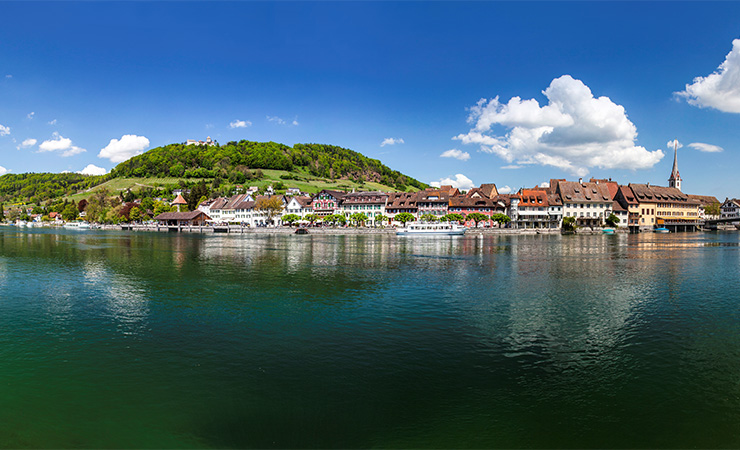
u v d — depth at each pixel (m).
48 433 14.99
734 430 15.07
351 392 17.78
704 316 29.42
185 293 37.31
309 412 16.20
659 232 164.75
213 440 14.52
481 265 55.41
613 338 24.62
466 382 18.72
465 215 162.25
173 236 137.88
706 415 16.06
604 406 16.70
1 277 46.31
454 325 27.20
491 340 24.28
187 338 24.75
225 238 125.69
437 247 86.25
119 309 31.58
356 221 173.62
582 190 168.38
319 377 19.27
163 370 20.09
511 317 29.11
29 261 61.16
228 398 17.31
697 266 54.12
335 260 61.72
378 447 14.02
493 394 17.61
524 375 19.48
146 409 16.55
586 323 27.67
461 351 22.52
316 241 108.94
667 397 17.41
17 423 15.62
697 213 186.25
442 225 137.38
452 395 17.53
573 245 91.38
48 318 29.08
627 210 168.25
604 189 171.50
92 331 26.12
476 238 122.81
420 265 55.69
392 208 170.88
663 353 22.27
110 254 71.50
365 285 40.91
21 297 35.81
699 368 20.30
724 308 31.62
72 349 22.94
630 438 14.60
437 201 166.12
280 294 36.72
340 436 14.64
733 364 20.77
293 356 21.83
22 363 20.98
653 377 19.27
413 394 17.62
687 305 32.62
